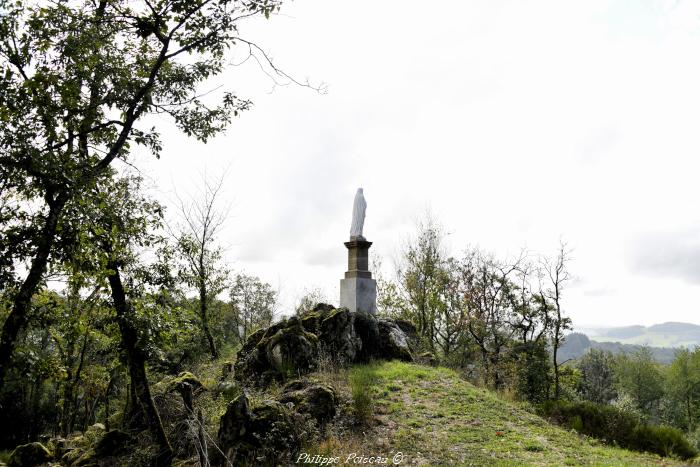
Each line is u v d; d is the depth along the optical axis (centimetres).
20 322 931
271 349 1560
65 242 972
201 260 2550
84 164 992
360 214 2123
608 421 1382
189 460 1121
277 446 1046
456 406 1328
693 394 5575
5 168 865
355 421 1184
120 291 1233
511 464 984
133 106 1116
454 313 3012
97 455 1290
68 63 1073
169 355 2275
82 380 2262
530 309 2808
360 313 1845
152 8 1113
